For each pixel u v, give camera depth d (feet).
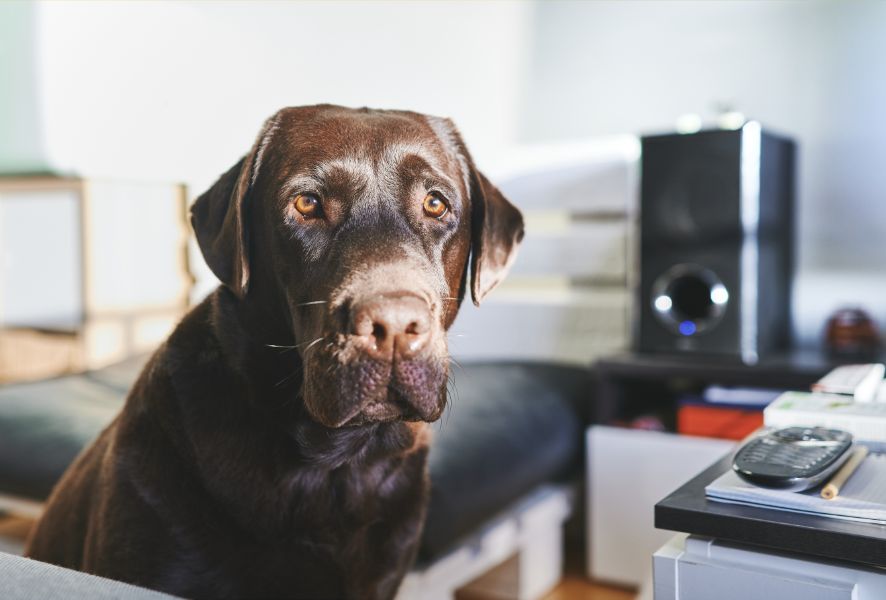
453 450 5.79
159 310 6.40
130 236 6.38
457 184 3.39
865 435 3.15
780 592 2.37
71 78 5.36
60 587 1.99
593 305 9.27
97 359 6.97
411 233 3.10
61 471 5.24
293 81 5.96
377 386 2.75
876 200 8.12
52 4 5.26
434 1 8.27
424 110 8.16
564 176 9.47
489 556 6.03
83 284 6.96
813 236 8.41
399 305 2.71
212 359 3.36
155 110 5.37
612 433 7.39
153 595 2.01
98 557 3.28
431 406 2.86
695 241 7.59
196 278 6.11
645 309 7.87
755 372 7.10
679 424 7.37
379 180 3.11
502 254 3.73
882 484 2.65
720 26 8.80
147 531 3.23
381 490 3.51
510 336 9.74
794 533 2.38
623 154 9.17
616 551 7.39
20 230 7.46
